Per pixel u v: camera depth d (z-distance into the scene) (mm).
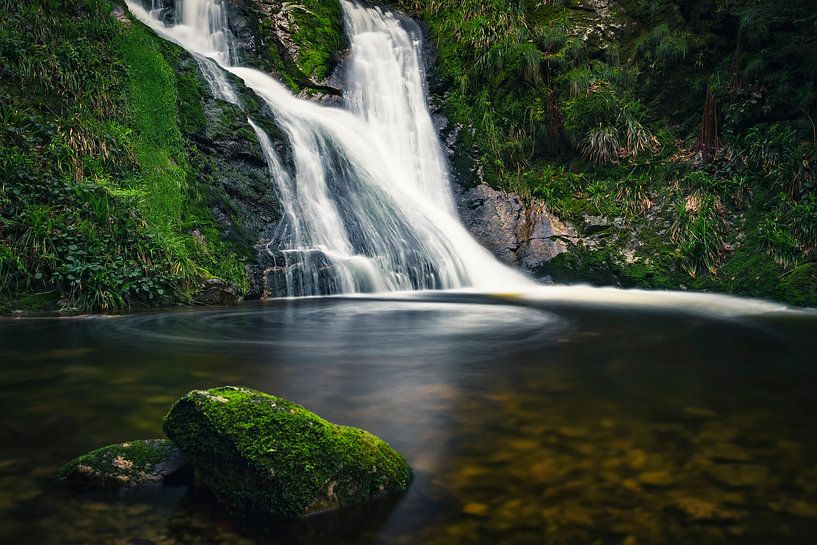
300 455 2775
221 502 2770
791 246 12414
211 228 11406
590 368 5531
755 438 3592
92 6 12539
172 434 3025
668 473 3076
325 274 11984
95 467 2943
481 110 17531
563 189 15984
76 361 5684
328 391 4637
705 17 17281
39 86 10859
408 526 2561
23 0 11688
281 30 18047
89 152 10492
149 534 2482
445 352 6273
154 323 8062
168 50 13312
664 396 4539
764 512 2666
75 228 9320
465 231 15906
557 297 12055
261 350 6312
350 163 15094
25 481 2947
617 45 18609
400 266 13227
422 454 3328
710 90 15625
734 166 14797
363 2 20406
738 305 10969
